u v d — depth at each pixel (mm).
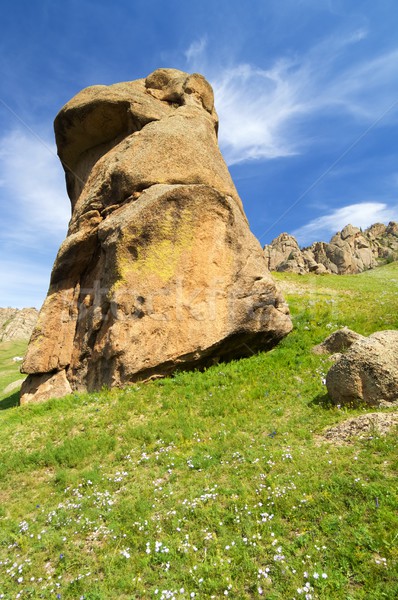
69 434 11516
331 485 6488
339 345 15102
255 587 4941
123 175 17219
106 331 15336
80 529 6852
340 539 5355
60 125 22594
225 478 7773
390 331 10312
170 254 15750
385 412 8602
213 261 16469
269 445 8789
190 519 6586
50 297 18578
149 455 9484
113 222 16281
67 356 17250
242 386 13320
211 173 18094
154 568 5609
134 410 12445
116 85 21578
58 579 5723
